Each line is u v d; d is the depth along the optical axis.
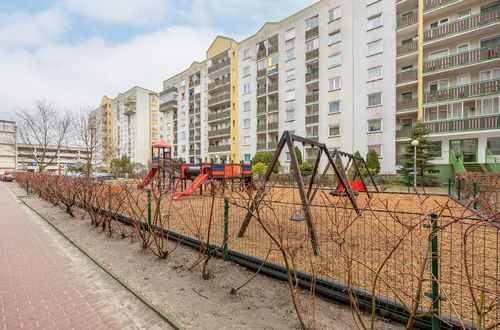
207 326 2.47
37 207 9.84
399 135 19.59
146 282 3.49
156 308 2.82
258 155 27.02
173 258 4.37
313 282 2.84
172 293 3.16
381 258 3.71
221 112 33.88
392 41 20.08
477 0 17.19
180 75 43.12
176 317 2.64
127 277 3.67
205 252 4.35
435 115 18.58
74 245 5.23
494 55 16.17
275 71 28.12
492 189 6.67
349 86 22.25
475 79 17.56
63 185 8.95
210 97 36.91
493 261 3.62
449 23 17.80
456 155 17.69
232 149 32.50
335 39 23.27
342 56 22.72
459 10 18.19
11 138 57.09
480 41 17.45
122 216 7.02
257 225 6.02
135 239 5.52
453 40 18.14
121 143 56.03
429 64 18.44
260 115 29.94
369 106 21.02
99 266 4.12
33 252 4.88
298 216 6.41
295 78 26.39
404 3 19.88
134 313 2.82
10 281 3.65
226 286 3.31
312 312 2.65
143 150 52.81
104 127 61.78
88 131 24.34
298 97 26.12
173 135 44.69
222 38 34.72
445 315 2.27
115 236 5.79
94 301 3.09
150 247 4.93
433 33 18.42
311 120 24.80
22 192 16.55
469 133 16.94
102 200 7.20
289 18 26.95
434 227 2.19
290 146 5.02
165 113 46.78
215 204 8.99
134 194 11.86
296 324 2.46
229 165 13.50
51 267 4.15
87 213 8.34
